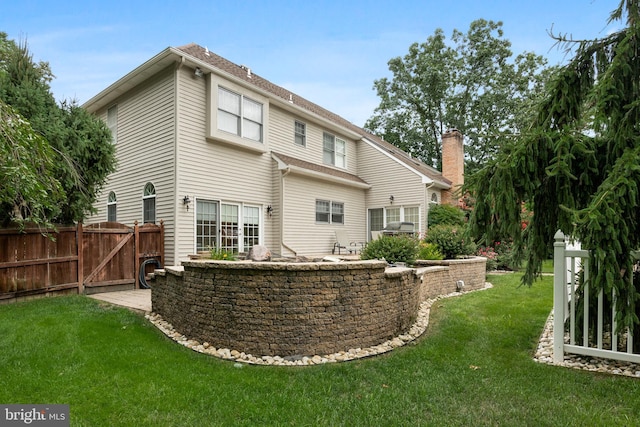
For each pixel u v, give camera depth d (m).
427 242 10.98
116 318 5.84
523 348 4.76
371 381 3.74
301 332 4.38
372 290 4.84
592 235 3.57
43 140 5.43
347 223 15.60
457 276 8.99
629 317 3.64
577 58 4.62
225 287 4.64
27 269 7.21
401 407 3.19
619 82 4.07
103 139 8.45
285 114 13.34
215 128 10.36
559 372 3.94
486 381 3.71
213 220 10.55
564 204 4.21
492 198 4.49
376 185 16.47
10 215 6.89
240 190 11.32
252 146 11.48
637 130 4.14
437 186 16.31
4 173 4.97
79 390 3.44
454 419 2.99
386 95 28.81
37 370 3.84
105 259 8.38
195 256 9.34
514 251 4.80
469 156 26.58
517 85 25.00
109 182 12.01
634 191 3.41
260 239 11.95
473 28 26.06
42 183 5.75
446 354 4.52
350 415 3.06
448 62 26.67
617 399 3.29
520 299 7.80
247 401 3.29
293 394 3.44
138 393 3.40
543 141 4.25
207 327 4.79
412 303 5.80
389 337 5.06
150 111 10.52
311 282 4.42
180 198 9.65
